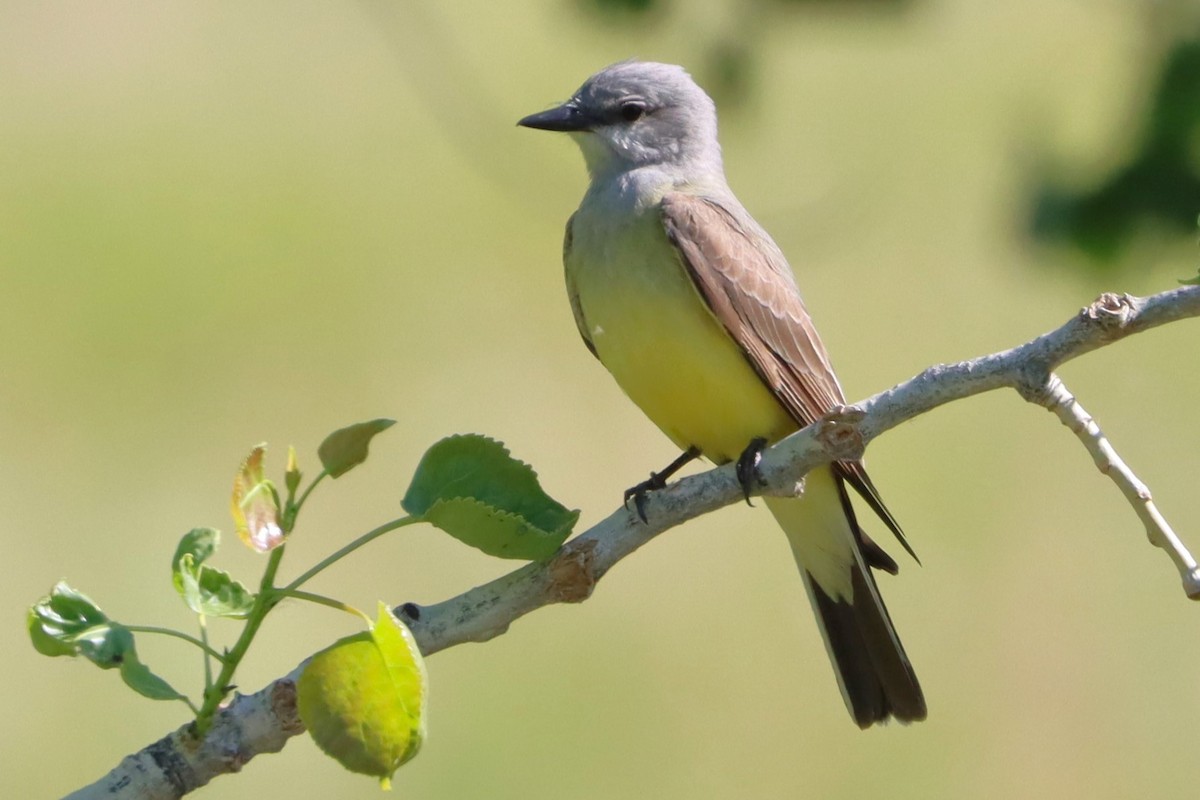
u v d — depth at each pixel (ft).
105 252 53.52
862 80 52.21
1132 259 25.49
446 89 53.72
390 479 44.27
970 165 51.49
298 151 58.80
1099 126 27.89
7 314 50.55
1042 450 45.27
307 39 65.26
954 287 51.06
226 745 16.05
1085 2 28.68
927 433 45.88
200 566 15.58
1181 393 47.16
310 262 53.42
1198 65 24.63
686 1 27.17
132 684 15.16
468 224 55.42
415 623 17.54
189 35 64.85
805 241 49.65
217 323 50.78
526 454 45.52
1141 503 17.04
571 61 58.18
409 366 48.93
